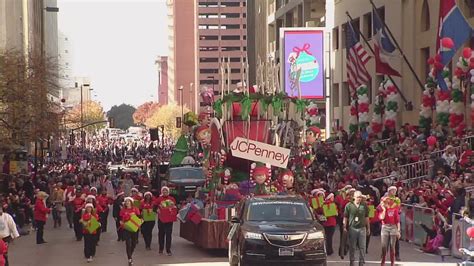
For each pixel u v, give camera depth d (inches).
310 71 2301.9
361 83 1697.8
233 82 6909.5
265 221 703.1
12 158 1635.1
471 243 669.9
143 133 6363.2
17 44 2630.4
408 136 1392.7
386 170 1208.8
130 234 810.2
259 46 3853.3
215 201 915.4
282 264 660.7
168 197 924.6
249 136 954.1
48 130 1644.9
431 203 900.6
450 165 1074.1
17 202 1198.9
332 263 797.2
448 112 1289.4
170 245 912.3
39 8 3843.5
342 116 2237.9
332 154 1515.7
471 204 823.7
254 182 922.7
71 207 1300.4
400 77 1706.4
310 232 670.5
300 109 992.9
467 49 1203.9
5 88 1526.8
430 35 1592.0
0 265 657.6
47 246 1040.8
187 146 1867.6
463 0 1444.4
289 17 3083.2
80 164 2753.4
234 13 7775.6
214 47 7800.2
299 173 994.1
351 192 793.6
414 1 1684.3
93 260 875.4
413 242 951.0
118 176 2054.6
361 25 2038.6
